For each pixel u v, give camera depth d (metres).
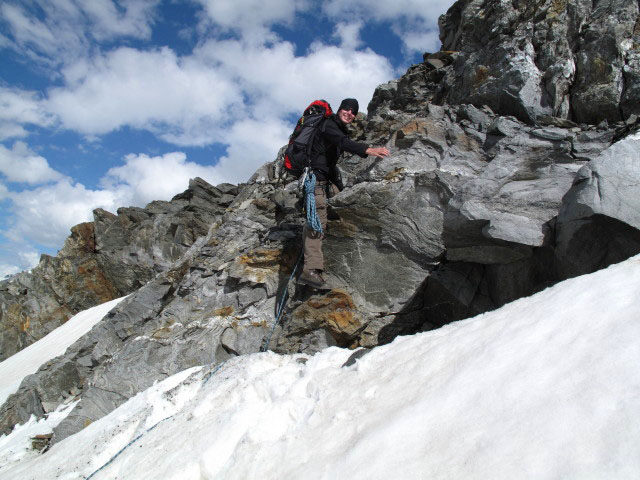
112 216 24.34
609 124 6.14
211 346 7.20
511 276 5.69
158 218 22.39
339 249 6.64
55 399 9.09
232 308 7.56
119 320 9.00
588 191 4.71
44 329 21.97
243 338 7.00
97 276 22.61
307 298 6.75
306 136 6.38
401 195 6.38
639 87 6.04
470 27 8.41
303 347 6.31
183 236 21.94
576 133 5.98
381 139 8.01
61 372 9.28
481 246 5.79
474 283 6.11
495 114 6.95
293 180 10.58
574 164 5.74
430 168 6.62
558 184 5.58
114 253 22.39
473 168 6.36
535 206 5.50
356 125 10.39
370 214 6.48
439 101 8.73
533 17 7.28
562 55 6.72
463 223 5.68
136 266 21.91
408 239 6.34
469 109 6.92
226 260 8.36
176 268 9.25
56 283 22.70
